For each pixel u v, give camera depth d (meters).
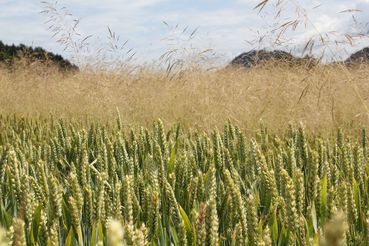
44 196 2.21
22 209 1.71
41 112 7.73
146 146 3.49
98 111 6.97
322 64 6.06
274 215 1.97
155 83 7.41
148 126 6.07
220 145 3.02
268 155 3.00
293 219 1.64
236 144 3.55
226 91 6.63
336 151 3.25
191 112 6.01
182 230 1.62
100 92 7.40
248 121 5.52
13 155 2.17
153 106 6.48
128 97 6.97
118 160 3.10
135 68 8.23
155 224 1.92
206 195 2.30
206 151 3.43
